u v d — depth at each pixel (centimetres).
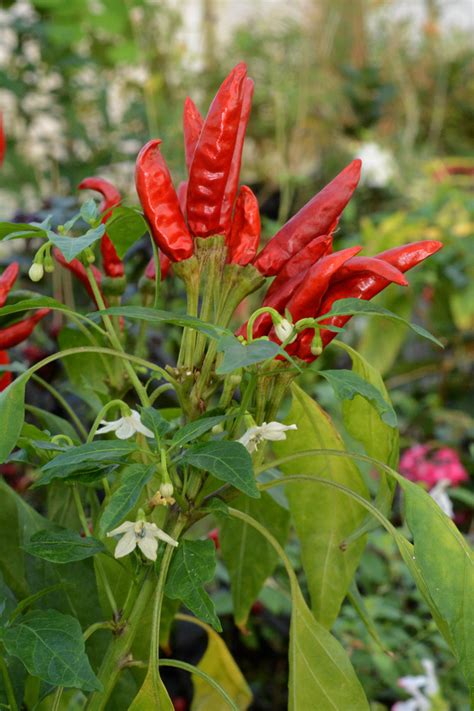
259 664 122
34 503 116
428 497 56
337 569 65
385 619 115
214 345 57
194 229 58
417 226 160
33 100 171
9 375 67
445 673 110
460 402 175
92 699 57
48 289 131
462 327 164
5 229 57
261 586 70
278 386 57
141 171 56
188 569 54
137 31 173
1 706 59
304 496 65
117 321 66
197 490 56
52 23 163
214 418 54
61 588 62
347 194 58
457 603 55
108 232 61
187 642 113
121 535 60
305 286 56
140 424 57
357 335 168
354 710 58
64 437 60
